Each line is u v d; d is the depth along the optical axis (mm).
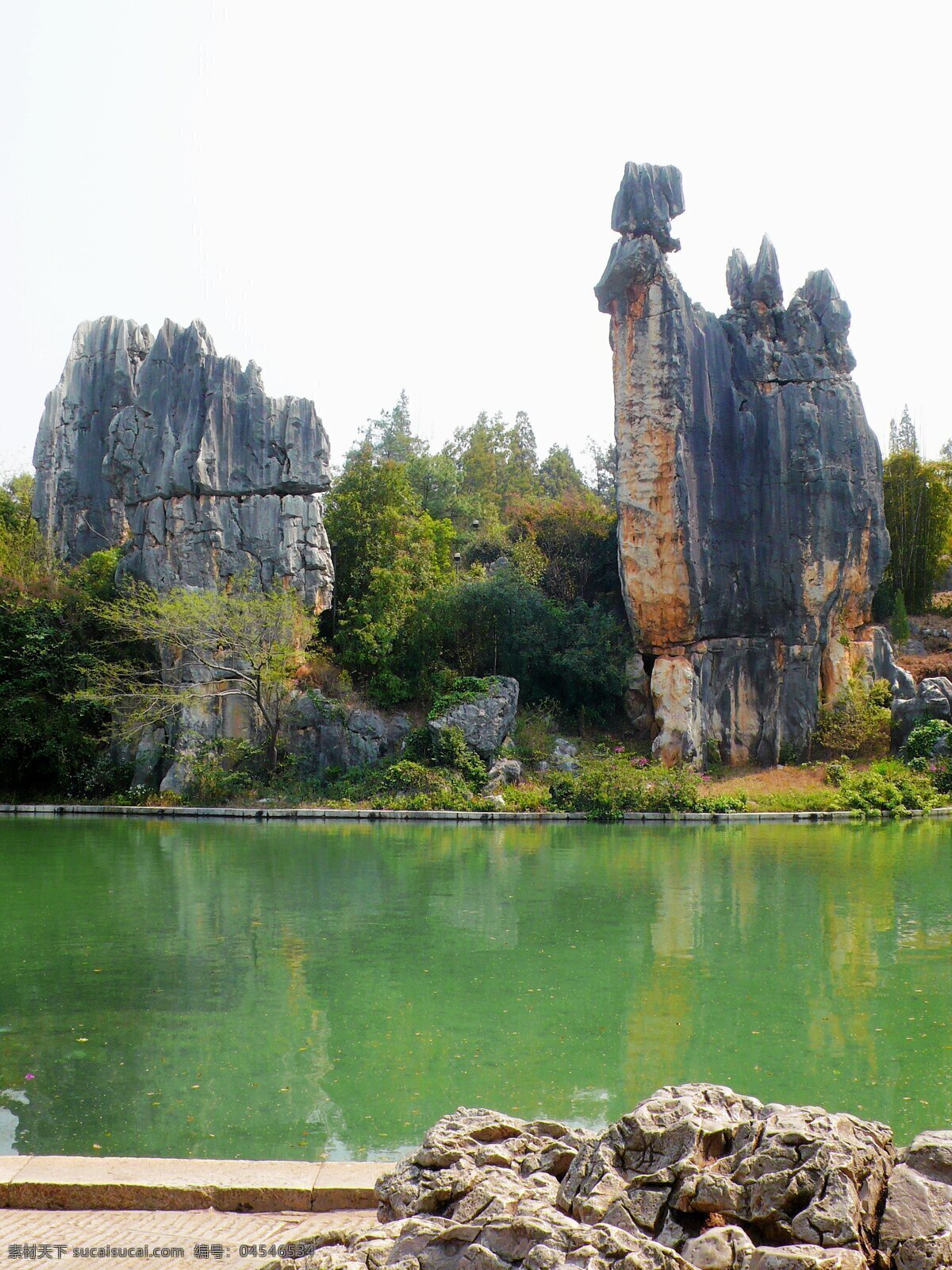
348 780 32500
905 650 40938
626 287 35250
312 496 36594
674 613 35344
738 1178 4387
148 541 35812
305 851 22672
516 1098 8305
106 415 43531
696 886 18062
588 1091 8453
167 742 34250
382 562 38312
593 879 18875
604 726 37250
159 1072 8930
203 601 32844
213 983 11773
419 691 36188
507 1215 4398
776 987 11523
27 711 34156
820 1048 9484
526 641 36812
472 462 62844
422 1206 4801
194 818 29875
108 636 36375
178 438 36094
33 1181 5887
